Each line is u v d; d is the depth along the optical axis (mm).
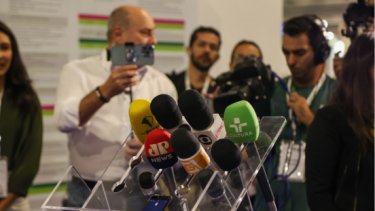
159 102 1688
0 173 3105
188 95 1667
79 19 4547
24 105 3711
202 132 1706
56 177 4492
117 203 1753
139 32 3471
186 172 1697
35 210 4414
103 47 4656
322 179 2439
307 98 3344
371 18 3006
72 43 4523
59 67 4480
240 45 4574
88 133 3385
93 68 3527
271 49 5484
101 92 3234
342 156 2457
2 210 3562
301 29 3271
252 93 3057
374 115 2443
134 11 3490
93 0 4602
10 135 3656
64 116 3311
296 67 3307
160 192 1721
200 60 4656
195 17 5086
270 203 1792
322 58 3309
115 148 3385
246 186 1630
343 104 2463
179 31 5004
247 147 1701
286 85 3307
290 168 3119
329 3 4902
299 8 5230
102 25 4645
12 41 3734
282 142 3184
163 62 4930
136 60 3299
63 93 3445
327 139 2451
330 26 4309
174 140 1613
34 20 4379
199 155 1614
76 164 3422
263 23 5465
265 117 1783
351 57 2488
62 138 4508
